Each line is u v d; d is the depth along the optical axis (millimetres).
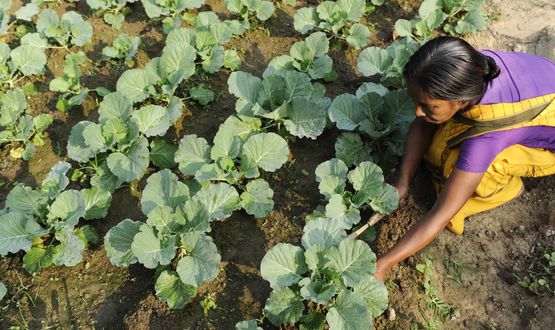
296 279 2420
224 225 2854
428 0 3799
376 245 2725
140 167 2912
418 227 2305
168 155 3107
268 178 3057
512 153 2441
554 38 3592
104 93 3439
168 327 2484
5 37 4055
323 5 3766
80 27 3832
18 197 2809
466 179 2240
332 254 2395
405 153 2756
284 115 3127
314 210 2803
